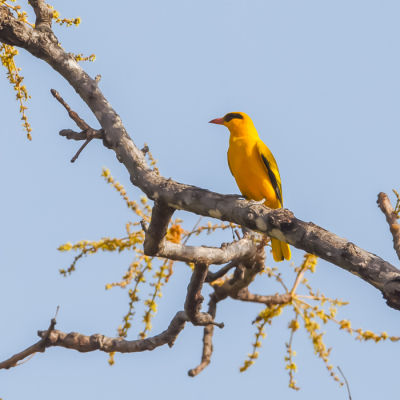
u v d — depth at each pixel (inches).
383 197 386.9
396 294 214.5
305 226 260.2
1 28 347.6
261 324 480.1
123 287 427.5
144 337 423.5
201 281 388.5
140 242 445.7
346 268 239.1
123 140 349.4
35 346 374.9
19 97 374.6
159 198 326.3
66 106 354.6
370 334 439.2
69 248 434.0
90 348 399.5
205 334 526.6
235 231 438.0
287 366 461.1
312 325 468.1
